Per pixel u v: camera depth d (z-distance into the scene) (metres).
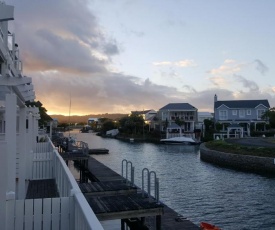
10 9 4.72
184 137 66.88
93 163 23.42
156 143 70.31
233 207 17.67
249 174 28.89
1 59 6.03
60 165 8.29
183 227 9.80
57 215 5.02
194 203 18.56
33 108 12.80
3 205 4.75
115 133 104.69
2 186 4.76
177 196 20.30
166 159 41.12
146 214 8.74
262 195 20.45
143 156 45.03
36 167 11.73
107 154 48.16
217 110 71.62
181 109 79.50
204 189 22.44
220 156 36.06
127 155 46.69
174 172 30.27
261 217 15.88
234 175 28.44
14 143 6.14
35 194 9.20
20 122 9.48
